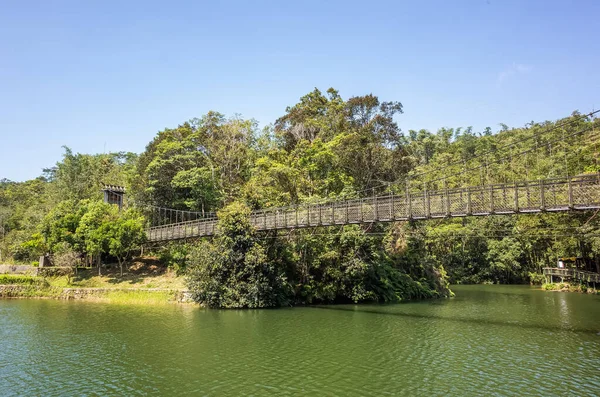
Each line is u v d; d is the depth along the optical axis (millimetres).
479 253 65188
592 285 47500
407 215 25172
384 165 53312
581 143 60719
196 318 27969
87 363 17812
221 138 55875
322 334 23219
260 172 47562
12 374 16438
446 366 17266
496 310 32688
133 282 39250
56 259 42000
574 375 16031
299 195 42688
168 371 16703
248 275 33156
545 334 23281
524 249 60906
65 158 66438
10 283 39406
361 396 14031
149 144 56406
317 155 45562
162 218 50219
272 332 23688
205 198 47594
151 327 24953
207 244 34312
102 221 41469
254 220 34312
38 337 22438
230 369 16938
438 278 46625
